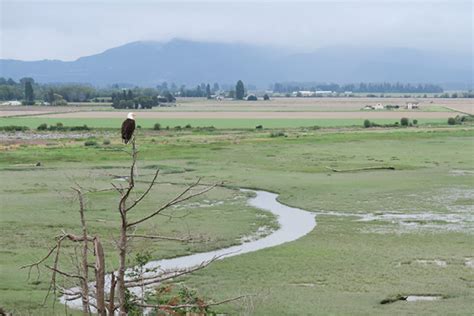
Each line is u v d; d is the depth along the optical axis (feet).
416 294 122.11
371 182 256.32
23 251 151.23
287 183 254.47
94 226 177.68
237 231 174.81
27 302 113.80
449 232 173.37
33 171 286.87
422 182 256.11
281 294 120.98
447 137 431.43
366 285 127.24
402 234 171.12
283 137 434.71
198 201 219.00
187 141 410.31
